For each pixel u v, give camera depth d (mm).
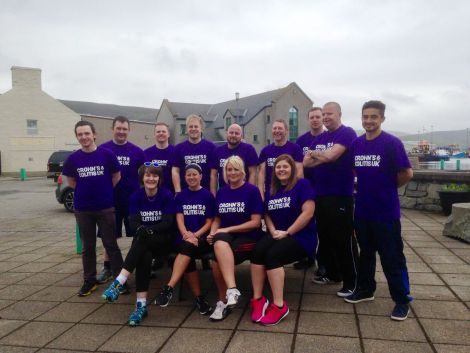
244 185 3941
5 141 30906
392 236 3381
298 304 3719
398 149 3320
